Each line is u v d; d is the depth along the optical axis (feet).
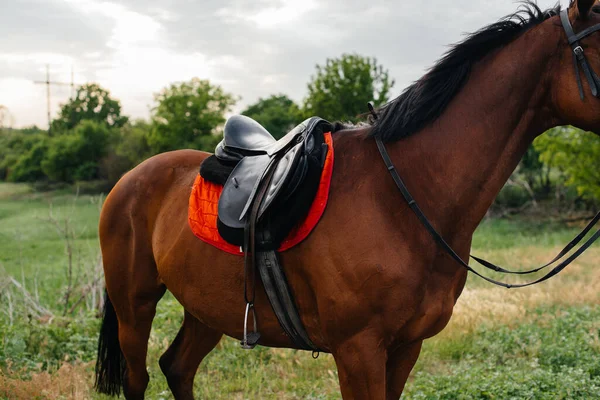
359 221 7.03
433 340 15.75
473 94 7.15
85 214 71.36
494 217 58.49
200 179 8.84
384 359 7.13
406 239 6.99
